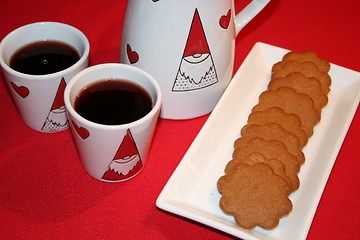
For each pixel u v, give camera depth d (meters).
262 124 0.38
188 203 0.34
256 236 0.30
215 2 0.33
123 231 0.32
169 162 0.37
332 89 0.43
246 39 0.48
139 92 0.34
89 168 0.35
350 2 0.53
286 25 0.50
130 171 0.35
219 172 0.36
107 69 0.34
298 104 0.40
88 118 0.32
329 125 0.40
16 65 0.36
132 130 0.30
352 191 0.36
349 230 0.34
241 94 0.41
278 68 0.43
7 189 0.34
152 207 0.34
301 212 0.33
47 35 0.38
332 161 0.36
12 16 0.48
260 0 0.40
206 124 0.37
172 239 0.32
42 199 0.34
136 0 0.33
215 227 0.31
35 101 0.35
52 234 0.32
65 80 0.34
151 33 0.34
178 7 0.32
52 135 0.39
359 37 0.49
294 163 0.35
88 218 0.33
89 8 0.50
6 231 0.32
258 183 0.33
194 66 0.35
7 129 0.38
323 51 0.47
